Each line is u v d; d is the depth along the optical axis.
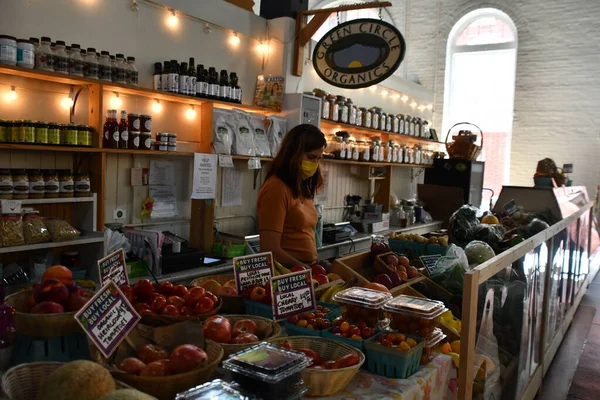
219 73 4.27
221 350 1.35
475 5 8.31
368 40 4.02
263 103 4.54
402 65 8.90
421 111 8.16
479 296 1.90
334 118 5.24
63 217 3.15
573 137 7.72
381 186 6.66
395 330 1.75
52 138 2.86
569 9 7.63
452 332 2.03
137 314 1.37
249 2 4.66
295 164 2.48
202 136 3.96
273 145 4.37
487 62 8.51
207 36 4.15
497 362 2.27
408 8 8.80
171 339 1.38
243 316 1.73
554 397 3.45
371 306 1.75
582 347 4.37
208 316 1.70
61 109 3.20
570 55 7.67
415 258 3.22
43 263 2.98
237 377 1.19
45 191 2.86
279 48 4.65
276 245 2.44
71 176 2.98
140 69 3.66
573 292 4.76
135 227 3.75
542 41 7.85
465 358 1.74
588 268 5.86
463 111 8.75
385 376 1.56
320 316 1.80
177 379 1.18
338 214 6.09
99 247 3.05
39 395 1.01
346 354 1.52
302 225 2.59
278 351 1.27
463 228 3.71
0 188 2.67
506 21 8.29
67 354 1.33
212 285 2.16
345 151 5.45
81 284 2.53
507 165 8.45
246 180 4.73
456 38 8.70
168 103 3.88
